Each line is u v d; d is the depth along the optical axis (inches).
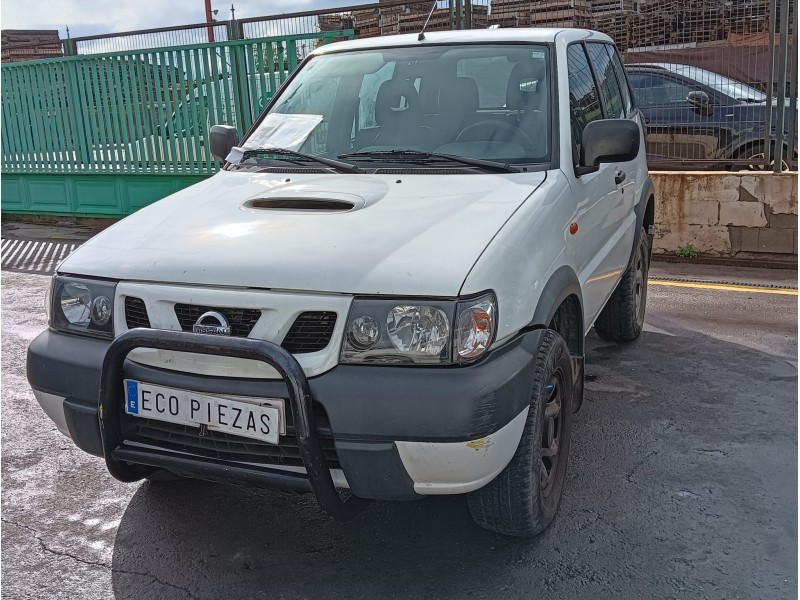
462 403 93.0
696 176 307.1
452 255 101.3
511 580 109.4
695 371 191.6
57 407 112.9
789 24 311.7
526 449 107.4
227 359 100.7
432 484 97.7
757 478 137.6
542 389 108.7
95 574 113.1
